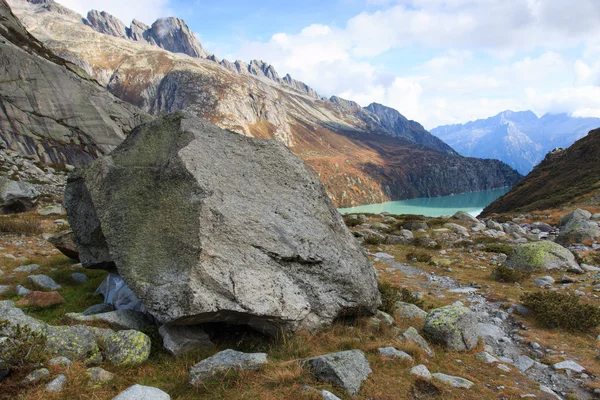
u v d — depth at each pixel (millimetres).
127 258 8227
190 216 8156
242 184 9422
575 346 9508
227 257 7855
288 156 10969
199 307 7094
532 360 8695
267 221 9000
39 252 15867
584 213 33844
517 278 15844
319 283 9016
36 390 5465
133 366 6820
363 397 6078
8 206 26188
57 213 27328
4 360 5582
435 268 19000
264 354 7133
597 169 62250
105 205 9336
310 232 9562
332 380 6230
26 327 6141
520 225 37969
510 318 11703
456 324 9109
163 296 7391
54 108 51188
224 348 8000
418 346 8438
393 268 19125
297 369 6477
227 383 6148
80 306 9930
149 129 10625
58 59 62906
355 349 7656
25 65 49844
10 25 57875
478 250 23766
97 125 55312
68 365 6184
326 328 8828
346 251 10094
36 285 11180
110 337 7238
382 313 10266
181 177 8789
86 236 10430
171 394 5957
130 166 9867
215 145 9875
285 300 8180
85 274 13109
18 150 46500
